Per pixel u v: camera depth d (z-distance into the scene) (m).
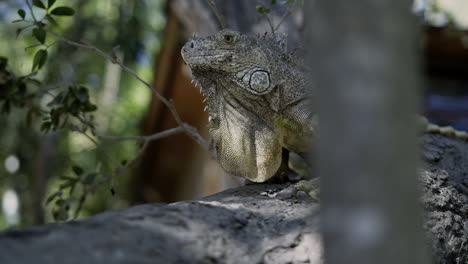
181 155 16.12
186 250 2.84
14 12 15.16
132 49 13.15
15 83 5.91
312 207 3.70
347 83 1.68
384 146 1.65
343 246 1.71
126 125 18.61
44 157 15.75
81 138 17.34
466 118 10.62
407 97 1.68
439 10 9.34
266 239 3.20
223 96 4.40
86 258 2.54
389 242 1.67
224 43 4.23
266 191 4.19
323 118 1.74
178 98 13.75
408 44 1.69
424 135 5.36
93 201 16.16
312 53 1.82
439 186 4.57
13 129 15.47
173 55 11.96
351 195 1.68
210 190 12.27
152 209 3.21
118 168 5.91
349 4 1.68
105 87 18.16
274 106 4.29
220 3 7.41
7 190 17.03
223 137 4.45
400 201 1.68
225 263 2.89
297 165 5.14
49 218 16.69
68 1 14.82
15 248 2.54
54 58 12.80
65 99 5.77
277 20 6.88
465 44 9.70
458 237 4.33
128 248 2.68
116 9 13.63
